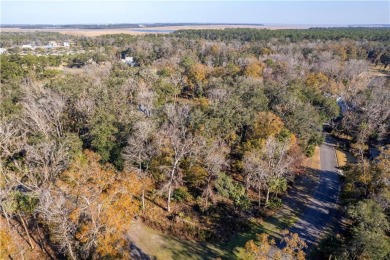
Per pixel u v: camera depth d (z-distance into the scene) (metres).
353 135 74.81
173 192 46.44
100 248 30.08
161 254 37.28
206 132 51.28
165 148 45.56
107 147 46.38
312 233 42.12
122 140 48.41
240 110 58.81
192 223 42.44
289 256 29.34
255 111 61.69
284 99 65.56
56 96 61.16
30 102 59.00
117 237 32.94
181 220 42.69
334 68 108.00
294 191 52.16
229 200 46.97
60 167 40.41
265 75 98.12
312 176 57.47
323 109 77.31
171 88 86.00
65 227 30.62
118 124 52.06
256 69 97.62
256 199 48.81
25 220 39.69
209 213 44.16
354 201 41.59
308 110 63.47
